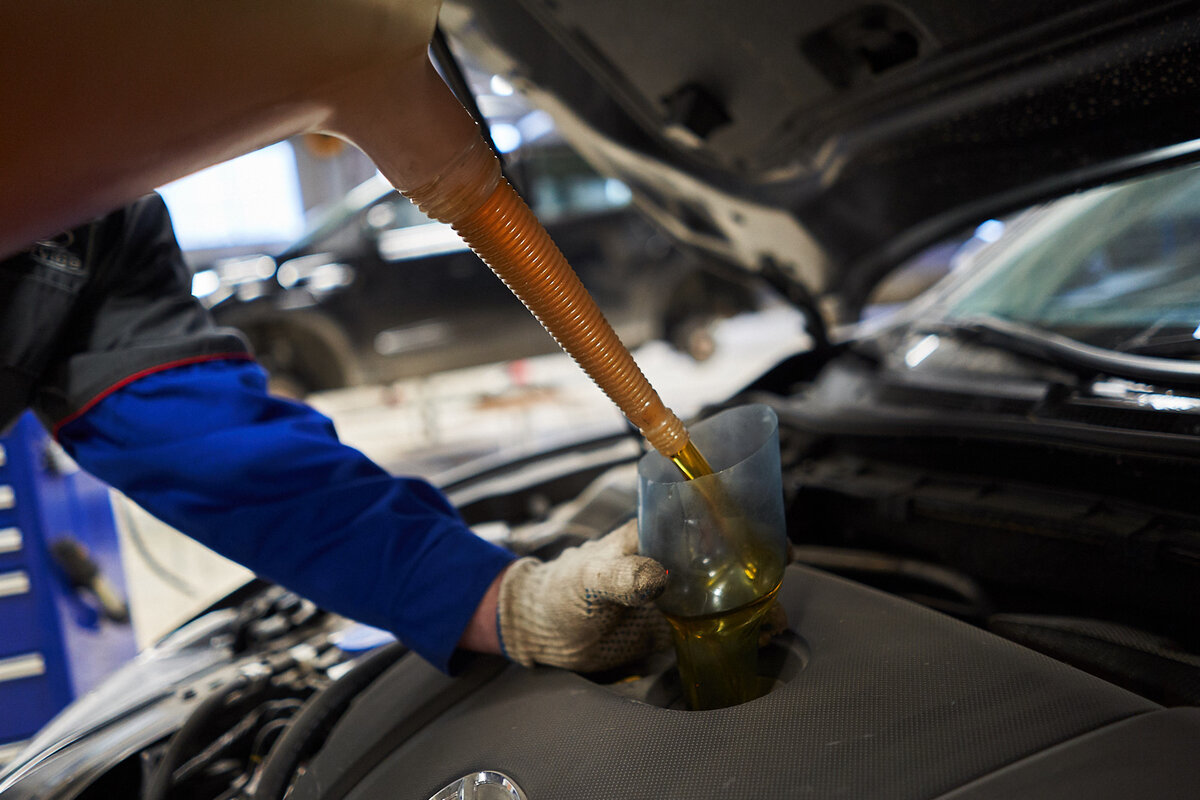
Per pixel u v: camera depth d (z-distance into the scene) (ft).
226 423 2.27
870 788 1.42
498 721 1.97
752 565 1.64
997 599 2.72
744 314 15.92
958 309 3.83
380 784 2.00
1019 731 1.46
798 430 3.58
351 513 2.19
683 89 3.27
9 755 5.61
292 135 1.63
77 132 1.28
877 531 3.05
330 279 14.01
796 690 1.69
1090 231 3.40
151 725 2.71
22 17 1.09
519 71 3.46
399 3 1.42
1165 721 1.43
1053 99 2.75
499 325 14.75
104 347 2.37
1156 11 2.27
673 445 1.58
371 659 2.60
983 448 2.83
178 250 2.65
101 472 2.29
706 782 1.53
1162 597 2.24
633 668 2.13
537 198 14.53
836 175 3.67
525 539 3.61
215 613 3.80
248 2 1.25
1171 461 2.26
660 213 4.39
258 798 2.13
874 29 2.80
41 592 5.51
